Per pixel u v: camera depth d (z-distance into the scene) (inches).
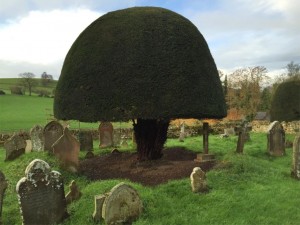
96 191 343.6
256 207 319.6
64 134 445.1
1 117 1643.7
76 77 444.8
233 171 409.7
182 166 432.8
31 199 291.3
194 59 444.1
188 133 997.8
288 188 373.4
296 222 292.4
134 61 426.0
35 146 613.3
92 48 449.1
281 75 2127.2
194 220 296.5
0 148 839.1
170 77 422.3
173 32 449.1
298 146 427.2
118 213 293.0
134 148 647.8
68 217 310.0
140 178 404.5
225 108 480.1
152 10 476.4
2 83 3058.6
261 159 541.0
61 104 451.2
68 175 434.6
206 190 357.7
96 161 512.4
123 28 450.0
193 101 423.5
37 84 3112.7
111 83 422.3
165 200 329.4
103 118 417.1
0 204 315.6
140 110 410.6
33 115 1740.9
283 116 982.4
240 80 2005.4
